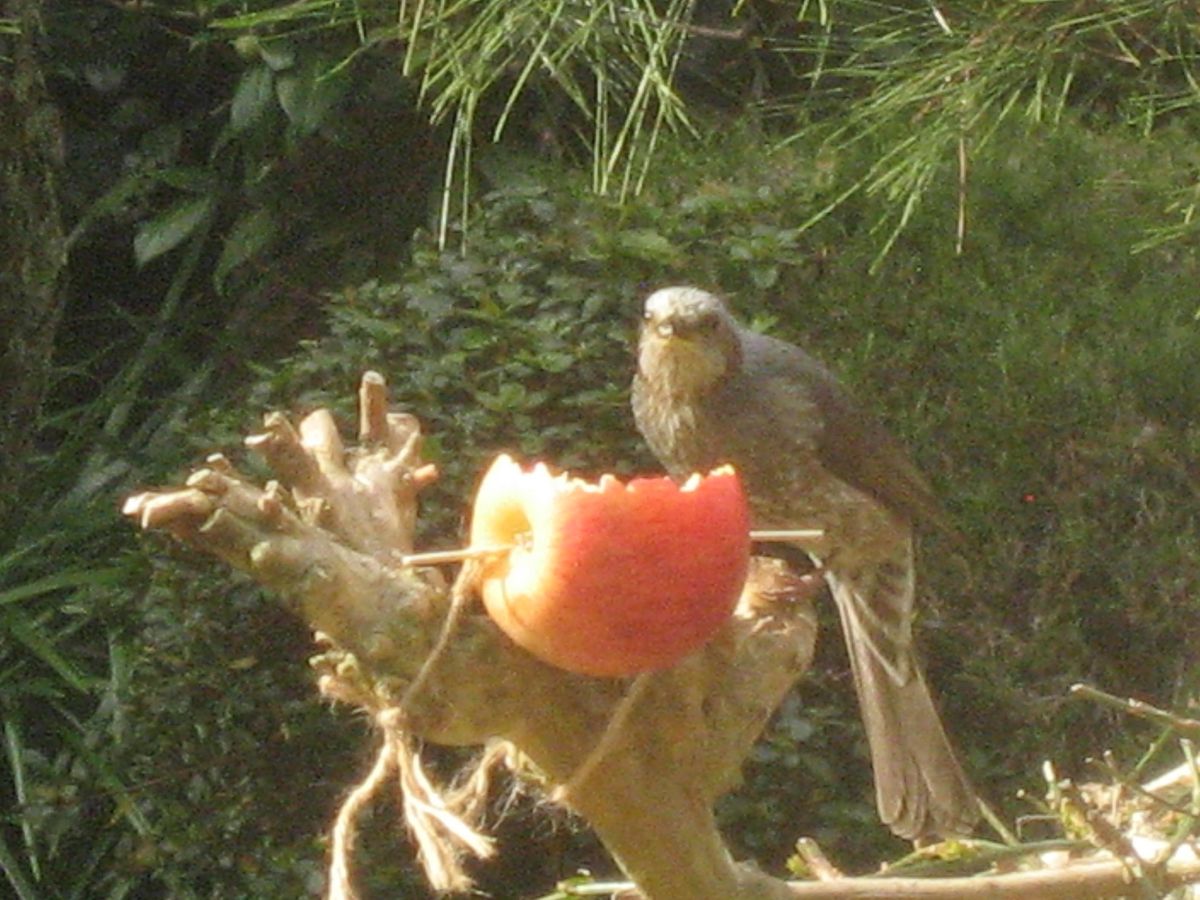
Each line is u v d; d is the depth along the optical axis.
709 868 3.00
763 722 3.06
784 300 10.18
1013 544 9.79
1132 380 10.04
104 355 12.98
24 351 10.20
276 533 2.69
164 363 12.67
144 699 9.68
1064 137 10.83
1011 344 10.04
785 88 11.32
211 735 9.61
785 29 9.11
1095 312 10.32
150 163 13.05
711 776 3.00
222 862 9.54
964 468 9.89
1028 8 5.17
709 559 2.67
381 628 2.71
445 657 2.74
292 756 9.57
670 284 9.95
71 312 13.16
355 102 12.44
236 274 12.88
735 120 11.16
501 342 9.73
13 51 9.77
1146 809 4.27
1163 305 10.37
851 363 10.00
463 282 10.00
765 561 3.48
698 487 2.71
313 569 2.68
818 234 10.27
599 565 2.64
